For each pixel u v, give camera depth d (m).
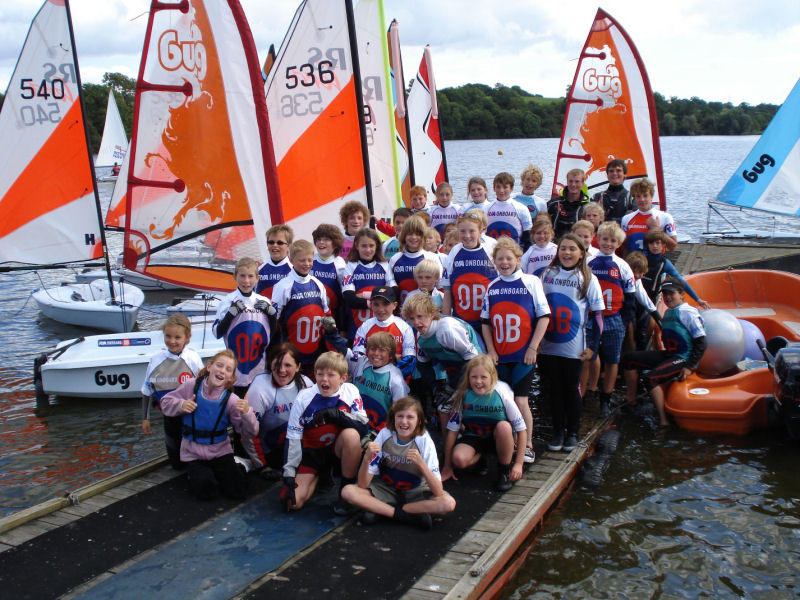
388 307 5.49
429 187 16.47
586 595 4.34
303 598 3.80
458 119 95.19
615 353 6.54
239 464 5.13
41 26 9.24
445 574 4.00
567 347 5.71
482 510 4.80
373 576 4.00
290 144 8.91
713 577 4.53
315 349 5.91
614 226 6.44
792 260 11.52
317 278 6.29
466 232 6.02
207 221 7.71
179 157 7.57
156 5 7.23
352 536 4.46
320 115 8.77
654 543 4.90
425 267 5.78
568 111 11.90
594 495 5.52
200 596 3.82
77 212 9.95
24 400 8.72
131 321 12.02
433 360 5.74
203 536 4.46
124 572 4.04
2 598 3.79
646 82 11.36
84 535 4.48
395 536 4.45
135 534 4.49
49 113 9.50
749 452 6.27
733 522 5.15
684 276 9.57
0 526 4.51
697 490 5.61
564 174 12.19
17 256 9.80
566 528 5.06
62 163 9.70
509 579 4.48
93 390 8.59
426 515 4.52
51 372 8.45
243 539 4.43
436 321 5.36
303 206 9.04
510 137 96.75
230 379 4.99
